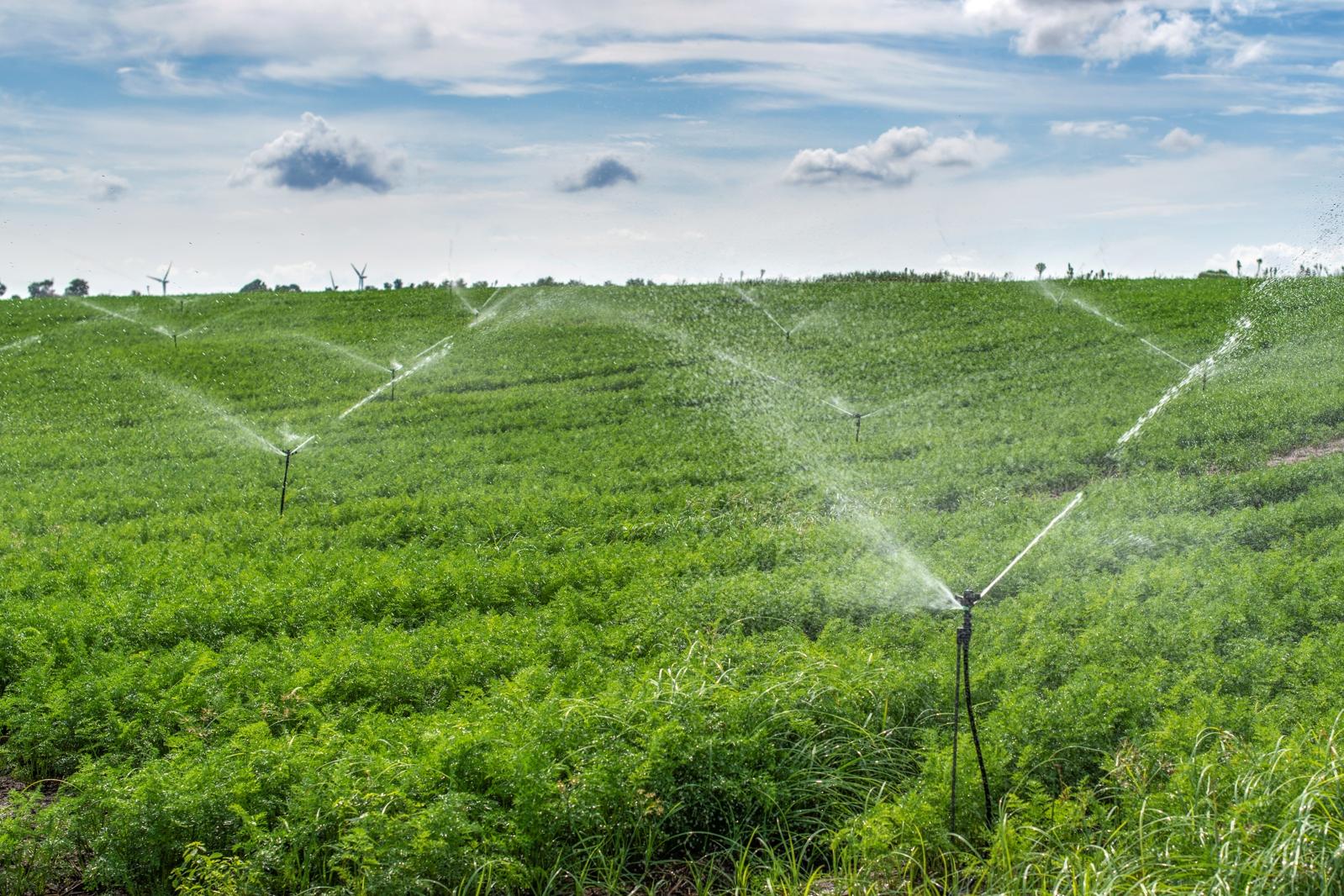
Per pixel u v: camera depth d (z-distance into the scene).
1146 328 44.41
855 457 26.44
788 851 8.01
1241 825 7.01
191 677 10.69
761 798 8.43
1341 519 17.83
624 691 9.73
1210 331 43.19
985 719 9.60
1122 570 15.88
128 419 33.50
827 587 14.09
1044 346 41.75
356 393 37.38
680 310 53.56
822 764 9.02
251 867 7.37
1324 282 51.06
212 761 8.38
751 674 10.70
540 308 55.19
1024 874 7.14
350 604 14.36
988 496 21.67
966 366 39.09
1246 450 24.28
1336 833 6.88
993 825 7.86
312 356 43.62
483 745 8.50
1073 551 16.22
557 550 18.39
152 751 9.44
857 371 39.03
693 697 9.32
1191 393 31.78
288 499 23.20
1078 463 24.25
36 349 44.03
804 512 20.53
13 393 36.53
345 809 7.69
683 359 41.62
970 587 14.88
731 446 28.28
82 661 11.58
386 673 10.98
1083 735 8.87
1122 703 9.44
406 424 32.56
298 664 11.30
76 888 8.08
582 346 44.62
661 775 8.38
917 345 42.84
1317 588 13.47
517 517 20.36
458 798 7.64
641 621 12.86
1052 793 8.51
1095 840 7.65
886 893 7.46
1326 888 6.46
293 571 16.23
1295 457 24.70
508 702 9.57
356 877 7.46
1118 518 18.42
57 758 10.07
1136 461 24.12
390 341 47.06
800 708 9.66
